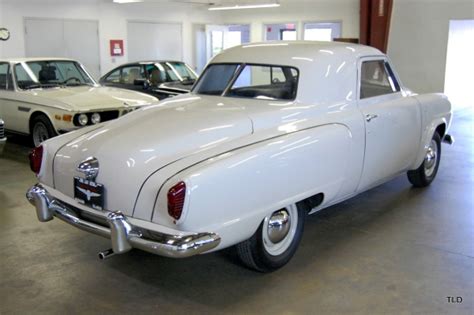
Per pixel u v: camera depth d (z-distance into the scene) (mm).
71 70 7125
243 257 2955
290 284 2930
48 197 2982
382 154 3793
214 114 3068
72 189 2893
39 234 3715
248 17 14078
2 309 2645
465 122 9859
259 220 2715
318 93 3346
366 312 2615
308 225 3926
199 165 2479
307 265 3184
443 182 5227
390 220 4039
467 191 4887
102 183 2676
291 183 2861
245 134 2928
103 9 11711
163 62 8828
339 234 3729
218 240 2465
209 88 3715
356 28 12039
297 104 3262
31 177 5312
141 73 8523
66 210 2859
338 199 3475
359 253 3373
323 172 3104
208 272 3100
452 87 11117
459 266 3170
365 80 3783
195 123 2918
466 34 11594
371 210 4301
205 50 14234
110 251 2732
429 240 3607
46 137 6207
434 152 5008
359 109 3561
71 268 3152
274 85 3432
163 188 2428
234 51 3787
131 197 2557
